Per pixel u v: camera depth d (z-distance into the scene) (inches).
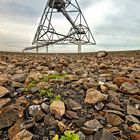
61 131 124.5
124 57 592.1
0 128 126.2
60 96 170.2
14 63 409.7
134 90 188.4
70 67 340.8
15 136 115.6
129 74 267.6
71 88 188.7
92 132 121.4
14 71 289.4
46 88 182.2
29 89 185.9
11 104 158.7
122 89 191.3
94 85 191.3
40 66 324.5
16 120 133.6
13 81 213.2
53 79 210.4
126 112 155.1
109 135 115.6
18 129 122.9
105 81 225.3
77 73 272.7
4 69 310.2
